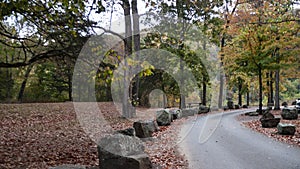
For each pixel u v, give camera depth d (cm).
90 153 702
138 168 505
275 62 1672
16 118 1352
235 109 2541
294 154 676
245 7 1745
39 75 2369
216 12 1920
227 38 2167
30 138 899
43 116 1434
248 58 1703
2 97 2277
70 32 562
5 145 766
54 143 820
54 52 606
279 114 1716
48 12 525
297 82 3972
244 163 606
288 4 1191
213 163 611
